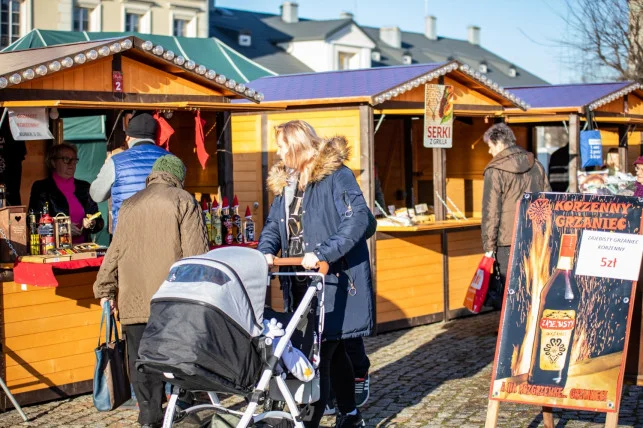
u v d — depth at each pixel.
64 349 6.86
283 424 4.86
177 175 5.75
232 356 4.30
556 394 5.05
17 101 6.39
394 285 9.73
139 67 7.27
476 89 10.49
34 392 6.69
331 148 5.35
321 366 5.27
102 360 5.85
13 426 6.21
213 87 7.84
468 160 11.50
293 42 32.88
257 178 10.35
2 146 7.45
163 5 26.23
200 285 4.30
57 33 15.28
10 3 22.81
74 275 6.88
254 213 10.37
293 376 4.96
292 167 5.39
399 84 9.35
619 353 5.00
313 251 4.98
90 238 7.61
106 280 5.71
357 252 5.33
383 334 9.59
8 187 7.89
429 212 11.04
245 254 4.60
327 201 5.30
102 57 6.86
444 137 9.98
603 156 14.23
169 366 4.13
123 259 5.62
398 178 11.48
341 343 5.55
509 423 6.11
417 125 11.48
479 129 11.34
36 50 7.64
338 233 5.07
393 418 6.30
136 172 6.40
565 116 11.86
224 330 4.27
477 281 8.34
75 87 6.82
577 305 5.09
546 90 12.91
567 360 5.06
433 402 6.70
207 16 27.50
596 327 5.05
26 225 6.61
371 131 9.29
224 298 4.30
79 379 6.95
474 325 10.00
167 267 5.54
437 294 10.21
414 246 9.95
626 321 5.02
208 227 7.56
